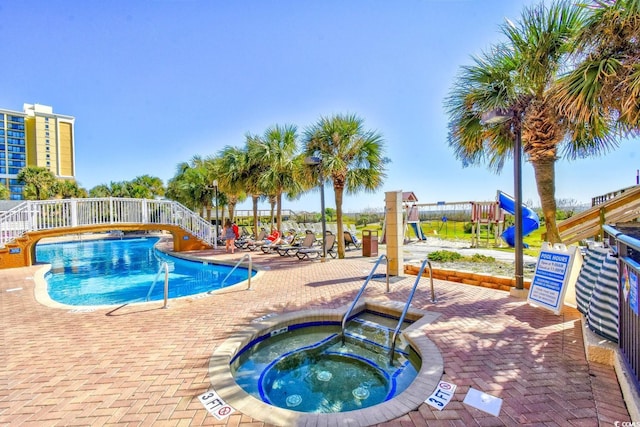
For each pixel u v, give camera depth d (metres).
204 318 4.84
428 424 2.26
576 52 4.73
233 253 13.88
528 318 4.55
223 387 2.83
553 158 6.78
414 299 5.71
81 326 4.55
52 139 77.56
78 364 3.33
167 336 4.11
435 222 22.78
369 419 2.32
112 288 9.08
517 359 3.26
